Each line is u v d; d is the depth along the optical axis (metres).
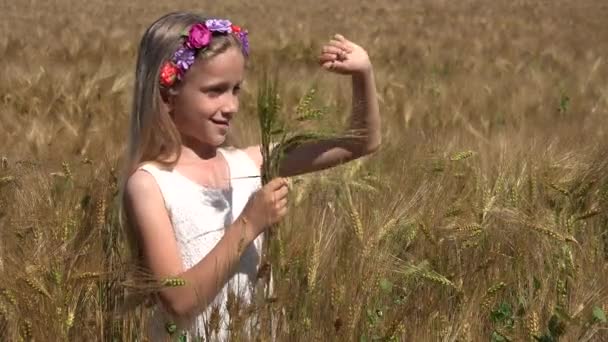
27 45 17.84
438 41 21.22
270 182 2.89
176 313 2.91
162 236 2.96
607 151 4.95
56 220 3.55
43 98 9.64
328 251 3.34
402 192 4.37
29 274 3.09
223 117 3.00
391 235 3.58
